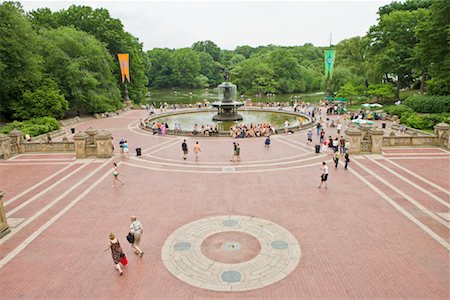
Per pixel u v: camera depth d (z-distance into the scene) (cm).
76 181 2452
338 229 1650
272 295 1184
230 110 5391
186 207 1948
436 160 2883
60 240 1593
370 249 1464
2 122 5059
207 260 1408
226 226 1700
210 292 1208
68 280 1288
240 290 1215
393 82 7975
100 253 1473
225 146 3569
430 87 5794
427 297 1157
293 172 2586
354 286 1220
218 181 2397
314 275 1290
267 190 2198
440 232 1606
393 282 1239
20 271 1351
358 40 8625
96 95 5969
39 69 5344
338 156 2673
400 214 1806
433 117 4438
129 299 1175
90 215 1864
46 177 2559
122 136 4247
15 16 4716
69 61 5769
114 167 2289
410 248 1468
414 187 2212
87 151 3153
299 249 1475
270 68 12394
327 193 2127
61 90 5722
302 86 12862
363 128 3459
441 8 4841
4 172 2723
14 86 4825
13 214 1891
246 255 1439
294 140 3850
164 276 1304
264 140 3859
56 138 4303
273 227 1681
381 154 3089
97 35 7462
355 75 8400
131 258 1431
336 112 6100
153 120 5525
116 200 2075
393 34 6694
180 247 1511
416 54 6266
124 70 6944
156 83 16350
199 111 6581
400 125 4509
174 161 2969
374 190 2167
